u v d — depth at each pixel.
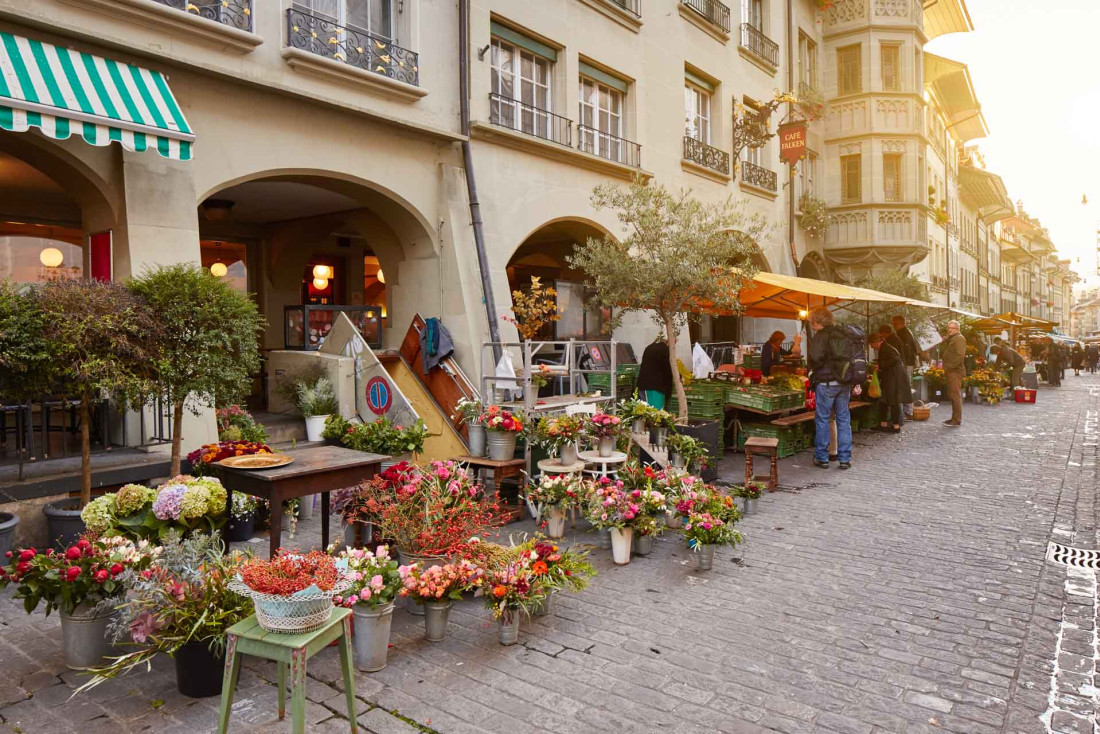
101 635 3.86
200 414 6.62
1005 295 55.53
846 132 21.86
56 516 5.21
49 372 4.82
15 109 5.45
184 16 7.06
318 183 9.34
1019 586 5.22
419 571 4.21
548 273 16.92
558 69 12.07
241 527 6.00
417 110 9.69
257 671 3.88
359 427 7.75
